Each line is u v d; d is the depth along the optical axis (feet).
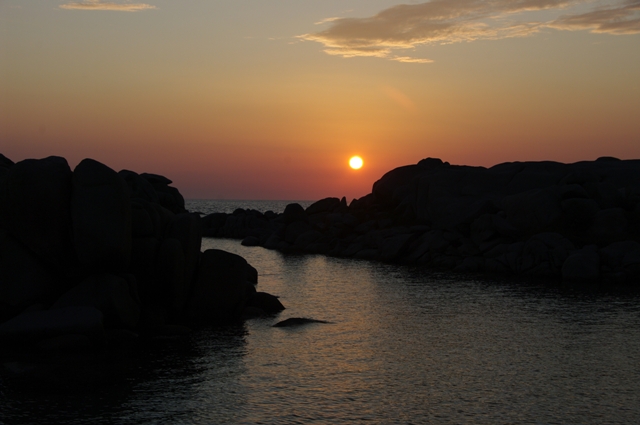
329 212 222.69
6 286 65.05
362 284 109.91
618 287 103.55
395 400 46.73
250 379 51.78
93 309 61.72
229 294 78.84
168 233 79.25
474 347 63.26
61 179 67.41
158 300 75.00
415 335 68.80
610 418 43.24
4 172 79.61
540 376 53.16
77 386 48.93
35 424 40.78
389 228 171.73
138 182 100.73
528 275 119.24
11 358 55.42
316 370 54.70
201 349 61.77
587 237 126.11
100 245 64.75
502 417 43.34
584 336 67.97
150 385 49.65
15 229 66.54
